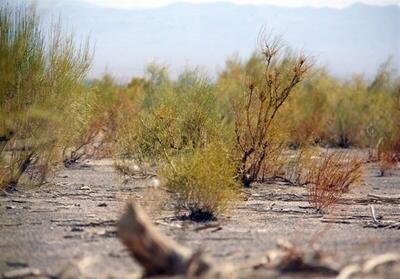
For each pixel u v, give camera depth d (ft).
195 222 57.93
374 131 151.74
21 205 67.41
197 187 60.03
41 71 73.00
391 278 35.14
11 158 75.72
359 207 72.13
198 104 93.25
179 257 34.63
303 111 150.82
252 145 88.89
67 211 64.03
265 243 48.16
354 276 35.42
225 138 88.58
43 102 73.26
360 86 178.50
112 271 39.19
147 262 34.73
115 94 147.74
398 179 100.01
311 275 35.81
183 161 63.82
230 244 47.67
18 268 41.70
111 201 71.36
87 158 109.70
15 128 73.00
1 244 48.37
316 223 59.82
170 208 63.41
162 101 100.89
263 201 74.28
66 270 38.68
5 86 70.64
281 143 91.20
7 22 70.74
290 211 67.05
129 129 94.43
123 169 88.17
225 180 61.31
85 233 52.13
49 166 80.33
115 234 51.31
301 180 89.71
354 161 91.45
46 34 73.87
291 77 91.04
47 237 50.80
